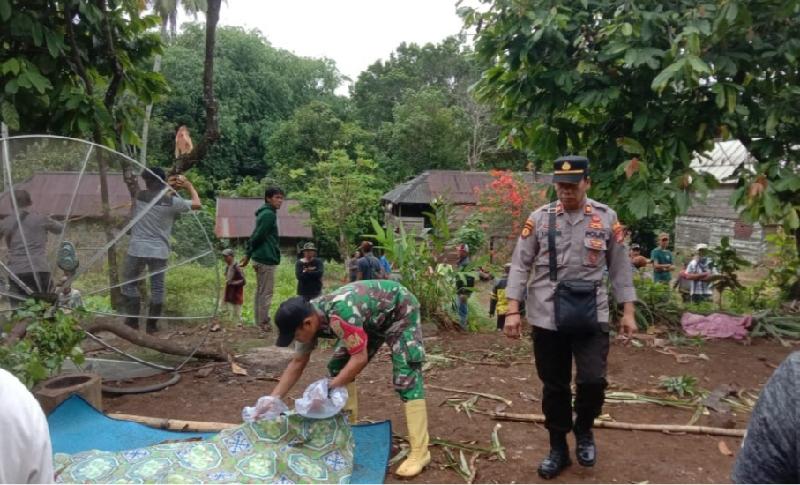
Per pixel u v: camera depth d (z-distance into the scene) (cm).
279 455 296
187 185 594
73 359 423
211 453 294
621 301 318
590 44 611
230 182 3244
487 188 1753
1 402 143
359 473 323
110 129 600
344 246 1933
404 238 696
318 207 1978
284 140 2931
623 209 602
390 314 338
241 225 2358
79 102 541
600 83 589
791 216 570
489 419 411
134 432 362
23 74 500
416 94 3056
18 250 435
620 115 626
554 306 309
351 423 380
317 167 2016
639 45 553
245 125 3297
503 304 815
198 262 505
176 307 502
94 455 292
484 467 341
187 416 421
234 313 855
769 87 606
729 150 1720
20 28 507
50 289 448
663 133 609
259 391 474
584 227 314
